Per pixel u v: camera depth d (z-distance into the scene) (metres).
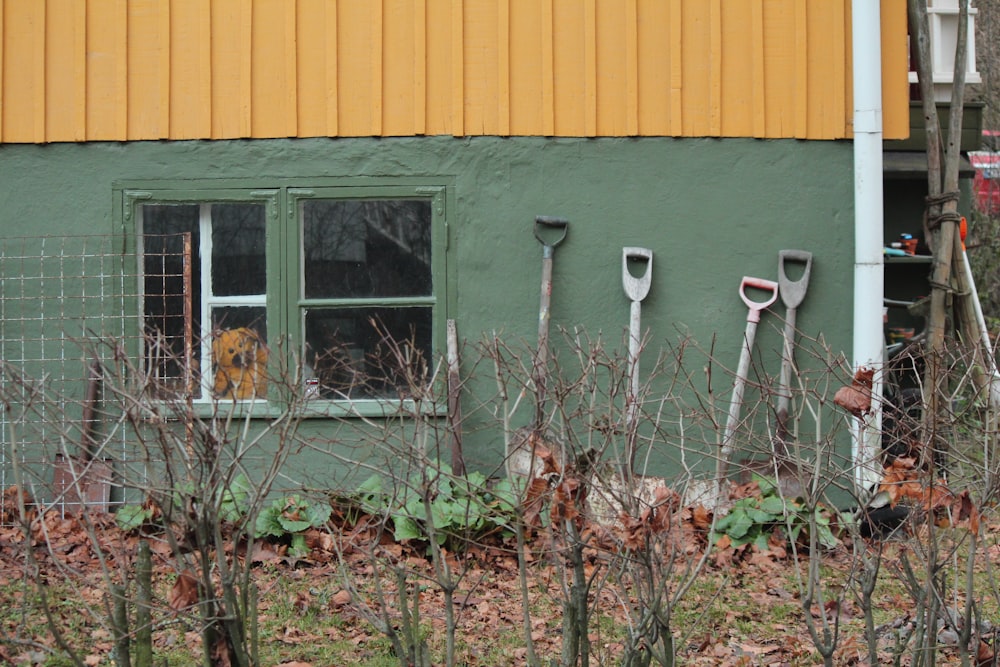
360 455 8.03
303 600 6.52
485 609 6.40
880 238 8.36
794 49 8.49
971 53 11.54
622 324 8.40
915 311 9.25
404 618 4.32
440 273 8.41
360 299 8.45
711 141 8.47
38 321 8.32
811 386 8.28
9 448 8.02
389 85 8.39
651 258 8.39
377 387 8.37
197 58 8.36
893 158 9.93
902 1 8.60
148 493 4.24
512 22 8.41
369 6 8.38
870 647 4.42
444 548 7.38
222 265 8.49
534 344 8.31
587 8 8.42
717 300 8.45
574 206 8.41
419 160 8.41
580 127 8.42
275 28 8.38
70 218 8.36
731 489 6.67
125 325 8.30
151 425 4.17
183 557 4.50
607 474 5.23
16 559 7.05
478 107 8.41
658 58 8.46
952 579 6.49
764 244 8.47
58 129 8.34
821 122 8.49
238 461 4.31
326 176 8.39
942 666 5.33
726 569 7.11
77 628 5.89
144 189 8.37
